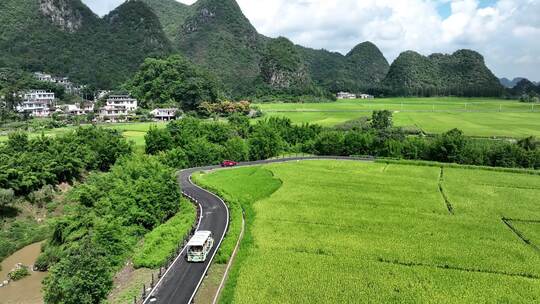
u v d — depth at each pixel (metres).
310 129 169.00
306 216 76.44
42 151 108.38
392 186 98.50
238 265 56.00
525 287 51.56
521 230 71.12
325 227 71.06
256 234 67.56
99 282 49.72
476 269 56.38
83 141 124.62
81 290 48.16
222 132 155.75
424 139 147.12
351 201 85.94
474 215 78.12
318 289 50.22
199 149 133.62
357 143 148.88
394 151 142.25
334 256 59.75
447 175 112.12
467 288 51.09
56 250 68.25
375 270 55.38
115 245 63.19
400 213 78.62
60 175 105.88
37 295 59.81
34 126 173.12
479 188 97.94
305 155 150.50
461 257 59.66
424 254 60.53
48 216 91.44
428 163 126.44
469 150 133.50
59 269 50.94
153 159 118.31
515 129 184.25
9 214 86.50
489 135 167.75
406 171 116.69
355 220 74.44
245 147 141.00
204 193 94.62
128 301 48.75
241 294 48.88
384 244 63.97
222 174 115.00
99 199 80.12
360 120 199.12
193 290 50.41
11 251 74.44
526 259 59.34
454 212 79.88
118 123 197.25
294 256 59.38
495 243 64.81
